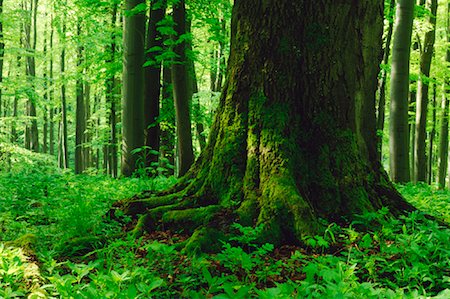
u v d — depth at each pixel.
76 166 25.75
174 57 11.43
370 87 6.12
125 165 12.25
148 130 13.01
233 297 2.67
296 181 5.51
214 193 5.81
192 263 4.16
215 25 13.37
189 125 11.67
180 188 6.41
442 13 21.88
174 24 11.11
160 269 4.27
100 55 17.39
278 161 5.47
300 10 5.72
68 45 23.05
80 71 19.67
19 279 3.63
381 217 5.33
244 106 5.90
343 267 3.69
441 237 4.41
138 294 3.24
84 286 3.26
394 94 11.50
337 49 5.79
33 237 5.04
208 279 3.10
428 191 9.84
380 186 5.96
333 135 5.75
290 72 5.75
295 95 5.77
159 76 13.12
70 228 5.74
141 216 5.70
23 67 28.19
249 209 5.28
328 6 5.74
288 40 5.74
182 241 5.15
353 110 5.91
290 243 5.01
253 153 5.64
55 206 7.27
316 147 5.72
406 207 5.88
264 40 5.78
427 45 16.47
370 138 6.14
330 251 4.73
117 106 23.53
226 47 18.84
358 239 4.91
